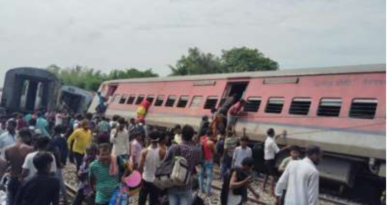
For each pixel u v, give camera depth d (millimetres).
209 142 13609
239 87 20734
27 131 8773
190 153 7984
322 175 15789
